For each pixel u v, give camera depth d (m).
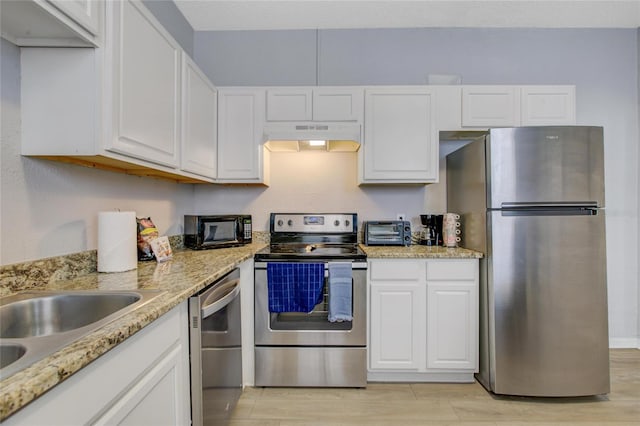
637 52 2.53
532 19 2.45
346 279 1.86
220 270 1.38
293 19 2.44
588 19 2.44
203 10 2.32
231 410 1.53
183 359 1.09
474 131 2.27
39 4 0.84
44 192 1.17
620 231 2.54
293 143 2.39
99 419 0.67
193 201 2.57
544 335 1.78
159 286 1.10
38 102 1.07
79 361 0.58
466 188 2.14
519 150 1.79
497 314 1.81
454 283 1.96
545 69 2.55
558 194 1.77
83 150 1.07
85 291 1.04
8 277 1.02
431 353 1.96
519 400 1.82
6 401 0.45
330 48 2.58
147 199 1.89
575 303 1.78
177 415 1.04
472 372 2.00
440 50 2.56
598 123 2.54
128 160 1.24
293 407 1.75
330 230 2.45
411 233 2.53
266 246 2.33
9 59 1.03
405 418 1.66
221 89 2.27
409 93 2.24
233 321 1.57
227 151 2.27
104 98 1.08
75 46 1.06
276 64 2.59
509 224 1.80
